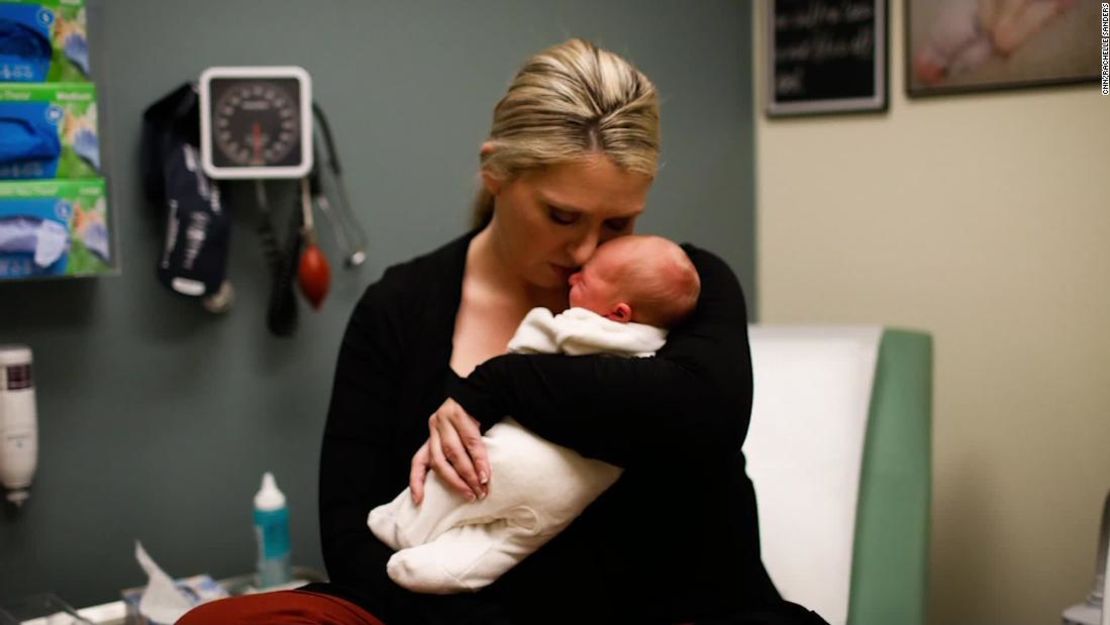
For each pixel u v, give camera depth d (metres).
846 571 1.69
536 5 2.19
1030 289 2.10
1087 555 2.05
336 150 1.96
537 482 1.13
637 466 1.17
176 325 1.85
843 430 1.81
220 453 1.91
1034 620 2.14
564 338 1.15
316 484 2.02
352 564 1.22
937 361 2.26
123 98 1.76
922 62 2.21
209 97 1.77
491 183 1.25
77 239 1.68
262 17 1.88
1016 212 2.11
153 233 1.81
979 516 2.21
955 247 2.21
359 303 1.39
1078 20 1.98
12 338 1.70
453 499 1.17
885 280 2.34
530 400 1.13
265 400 1.95
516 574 1.19
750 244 2.59
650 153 1.18
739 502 1.23
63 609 1.68
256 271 1.91
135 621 1.68
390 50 2.01
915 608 1.62
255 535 1.96
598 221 1.20
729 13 2.49
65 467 1.77
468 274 1.39
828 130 2.42
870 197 2.35
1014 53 2.07
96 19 1.71
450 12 2.08
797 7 2.43
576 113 1.15
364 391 1.35
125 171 1.78
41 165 1.65
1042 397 2.10
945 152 2.21
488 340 1.35
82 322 1.76
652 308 1.18
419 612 1.15
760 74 2.55
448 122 2.10
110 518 1.82
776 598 1.25
